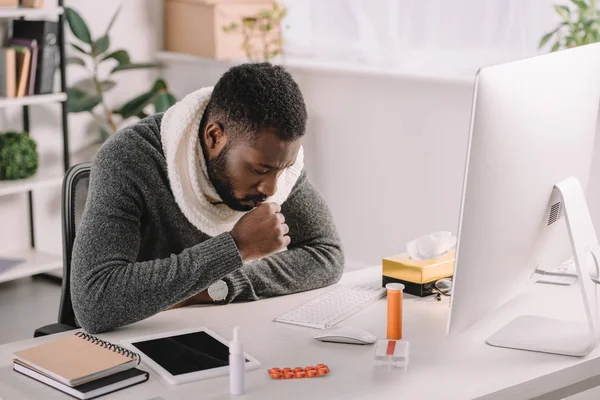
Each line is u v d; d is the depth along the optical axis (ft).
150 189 6.28
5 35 13.33
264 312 6.17
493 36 11.52
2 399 4.75
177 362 5.15
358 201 13.34
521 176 5.03
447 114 11.85
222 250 5.81
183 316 6.08
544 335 5.53
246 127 5.74
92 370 4.88
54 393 4.83
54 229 14.42
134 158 6.23
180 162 6.25
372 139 12.91
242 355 4.72
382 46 12.82
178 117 6.22
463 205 4.74
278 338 5.61
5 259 13.21
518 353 5.31
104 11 14.32
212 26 13.96
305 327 5.83
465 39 11.82
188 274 5.73
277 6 13.98
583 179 5.87
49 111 13.97
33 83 12.82
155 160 6.33
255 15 14.14
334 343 5.52
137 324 5.91
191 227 6.53
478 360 5.19
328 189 13.74
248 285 6.39
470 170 4.68
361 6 12.98
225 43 14.05
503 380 4.89
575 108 5.49
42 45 12.78
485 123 4.68
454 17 11.87
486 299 5.17
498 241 5.02
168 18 14.87
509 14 11.28
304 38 13.91
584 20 9.94
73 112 13.71
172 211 6.41
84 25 13.43
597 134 9.73
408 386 4.80
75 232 6.66
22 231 14.05
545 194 5.30
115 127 14.19
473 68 11.81
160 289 5.70
